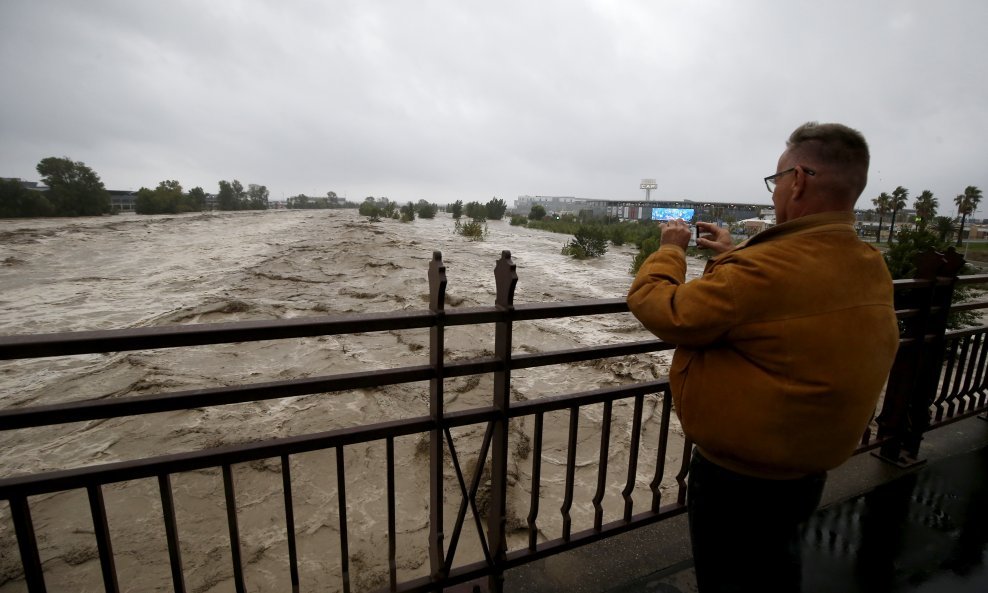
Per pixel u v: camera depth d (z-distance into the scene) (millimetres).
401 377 1454
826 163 1105
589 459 5969
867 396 1070
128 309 12078
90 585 4086
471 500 1697
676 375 1289
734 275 1075
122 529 4645
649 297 1200
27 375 8023
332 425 6406
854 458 2826
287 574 4168
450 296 13391
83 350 1087
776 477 1179
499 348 1588
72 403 1119
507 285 1524
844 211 1121
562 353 1671
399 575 4145
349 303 12719
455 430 6234
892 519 2295
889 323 1104
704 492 1305
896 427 2740
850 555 2068
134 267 18062
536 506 1815
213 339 1193
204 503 5023
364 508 4945
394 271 16859
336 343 9609
